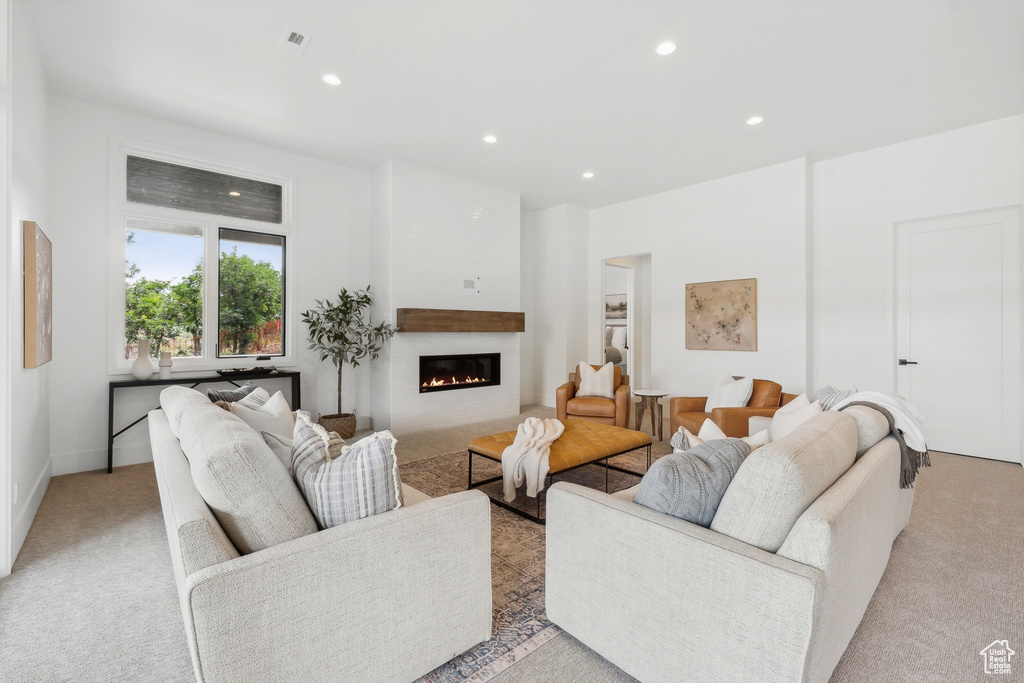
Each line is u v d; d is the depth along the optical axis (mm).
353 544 1287
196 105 3697
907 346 4375
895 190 4363
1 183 2094
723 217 5363
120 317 3865
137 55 3025
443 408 5371
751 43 2855
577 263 6711
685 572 1305
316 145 4500
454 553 1506
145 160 3979
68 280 3607
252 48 2941
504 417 5957
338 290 5020
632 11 2572
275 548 1202
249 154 4438
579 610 1598
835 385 4711
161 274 4094
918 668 1514
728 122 3930
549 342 6840
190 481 1431
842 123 3939
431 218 5223
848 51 2928
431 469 3688
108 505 2961
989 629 1722
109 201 3777
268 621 1147
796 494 1257
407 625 1399
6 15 2092
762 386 4086
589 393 5180
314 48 2938
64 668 1529
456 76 3242
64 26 2725
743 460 1509
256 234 4578
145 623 1774
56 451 3576
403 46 2908
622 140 4316
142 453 3969
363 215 5211
